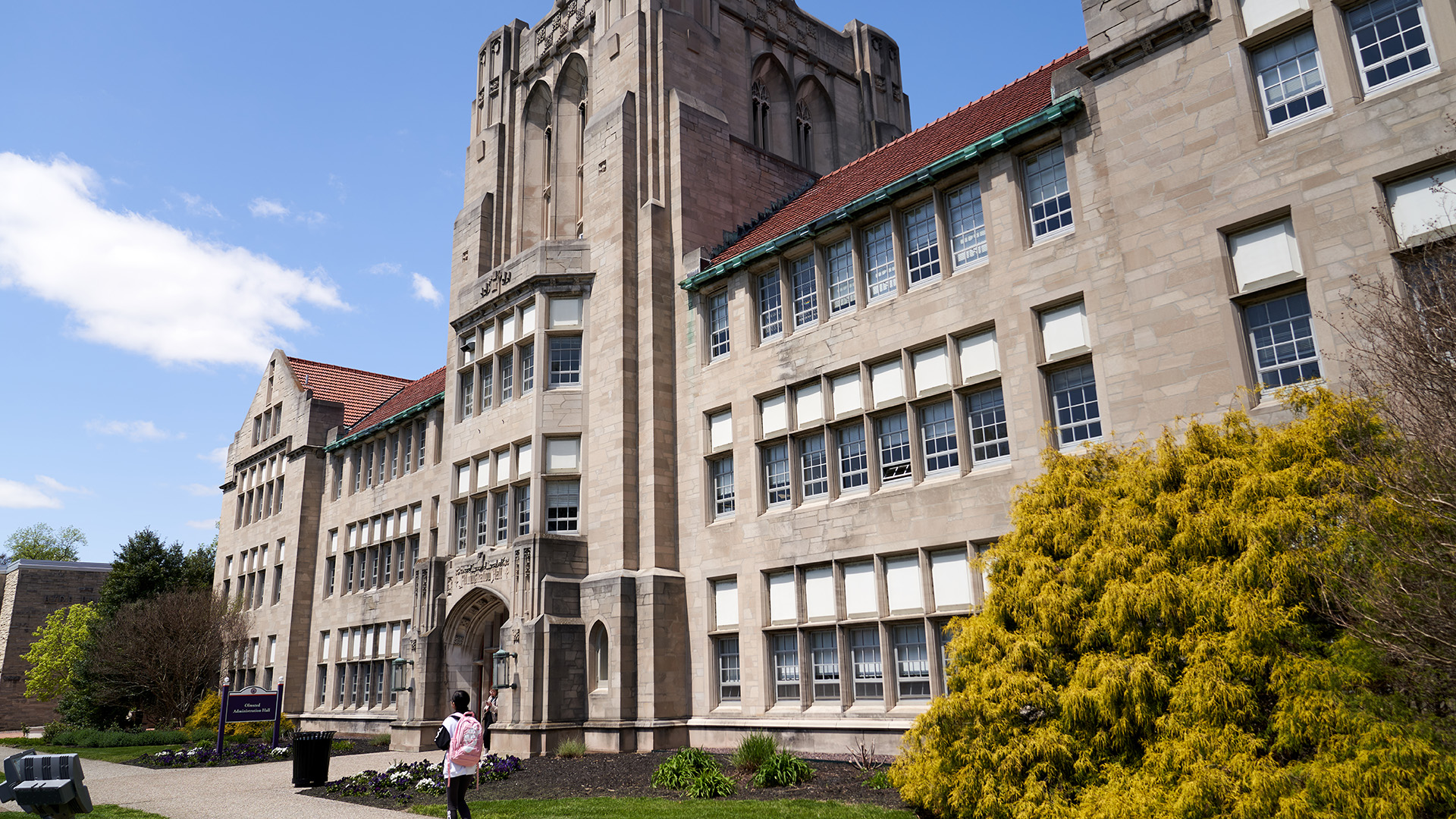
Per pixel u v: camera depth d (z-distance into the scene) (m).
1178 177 15.43
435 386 39.28
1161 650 10.56
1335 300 13.34
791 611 21.80
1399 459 8.96
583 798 15.38
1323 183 13.78
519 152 32.97
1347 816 8.32
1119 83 16.50
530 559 24.84
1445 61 12.98
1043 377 17.92
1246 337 14.55
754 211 28.78
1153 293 15.47
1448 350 8.69
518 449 27.56
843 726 19.70
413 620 29.70
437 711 27.97
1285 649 9.56
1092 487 12.62
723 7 30.78
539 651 23.53
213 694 40.72
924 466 19.94
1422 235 12.65
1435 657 8.04
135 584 50.91
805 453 22.45
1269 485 10.37
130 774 22.69
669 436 25.39
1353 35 14.16
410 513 36.25
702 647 23.39
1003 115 21.38
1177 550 10.95
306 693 40.44
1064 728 10.94
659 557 24.31
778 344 23.20
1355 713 8.73
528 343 28.16
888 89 36.28
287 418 46.53
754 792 15.15
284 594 42.62
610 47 29.23
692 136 27.53
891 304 20.84
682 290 26.16
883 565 20.06
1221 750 9.47
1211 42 15.35
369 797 16.88
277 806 15.84
